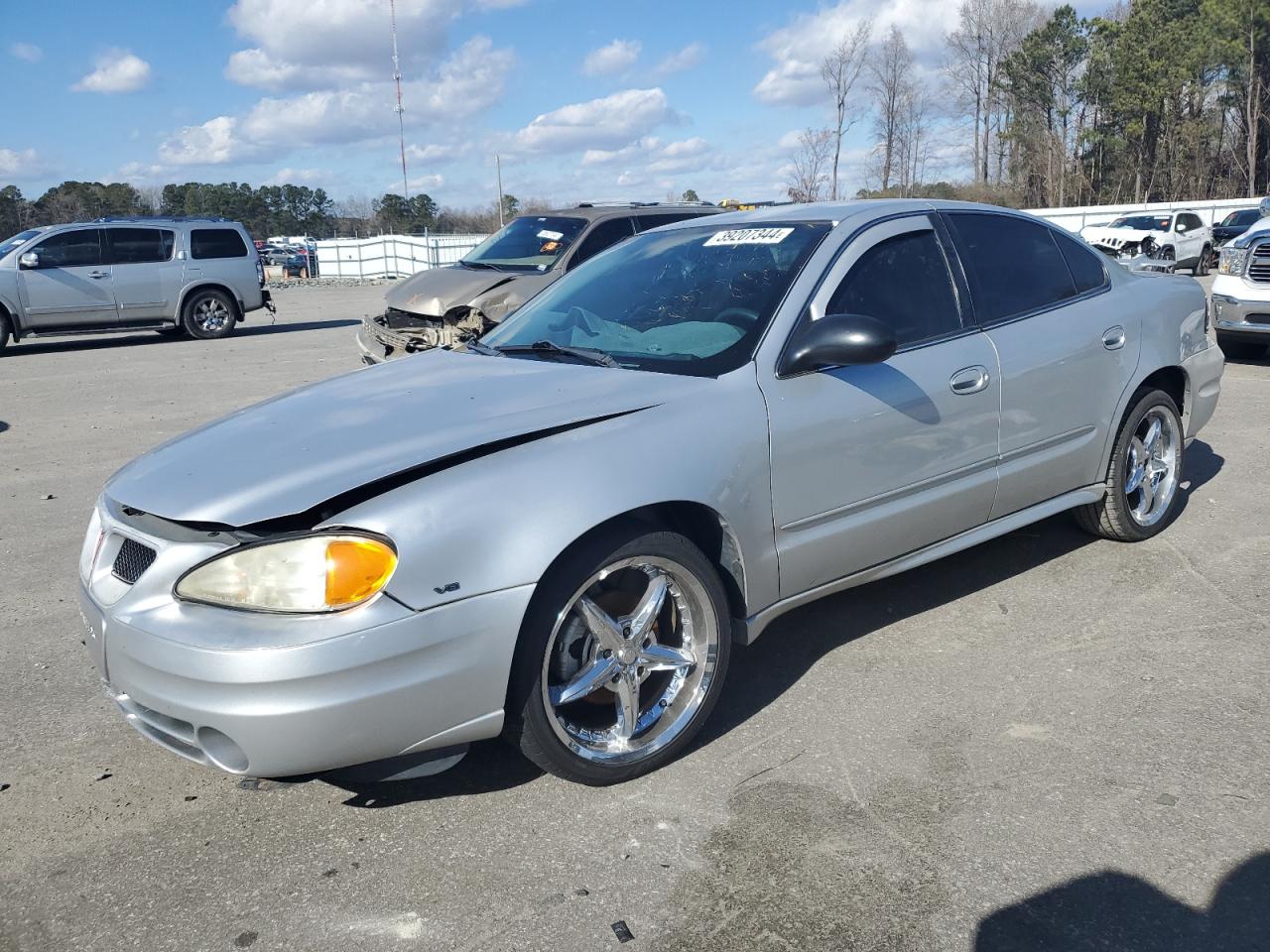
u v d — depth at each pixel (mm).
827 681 3566
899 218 3834
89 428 8797
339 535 2488
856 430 3389
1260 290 9328
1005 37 53219
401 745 2570
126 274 15383
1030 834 2662
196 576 2541
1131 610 4086
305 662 2416
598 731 2980
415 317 9055
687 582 3023
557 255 9453
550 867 2609
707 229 4102
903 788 2893
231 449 2955
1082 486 4441
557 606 2727
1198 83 52594
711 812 2818
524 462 2740
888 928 2342
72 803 2986
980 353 3814
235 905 2508
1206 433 7043
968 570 4574
